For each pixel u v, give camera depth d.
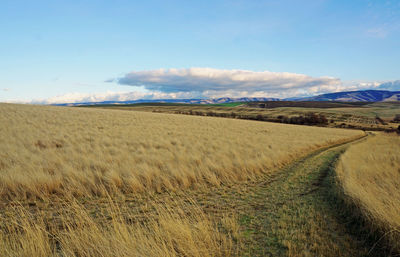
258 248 3.21
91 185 5.97
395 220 3.53
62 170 6.84
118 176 6.54
